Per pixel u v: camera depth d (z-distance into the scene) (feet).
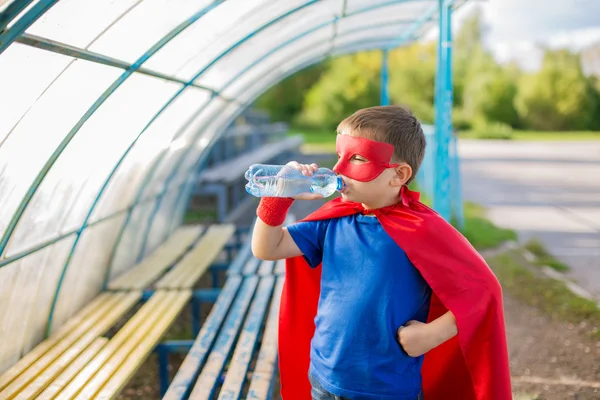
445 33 17.99
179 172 18.30
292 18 13.76
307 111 105.91
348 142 5.72
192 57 11.36
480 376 6.09
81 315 12.20
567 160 55.93
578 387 11.87
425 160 32.42
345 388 5.67
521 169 48.98
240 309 11.92
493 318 5.93
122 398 12.29
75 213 11.12
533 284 18.43
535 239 24.47
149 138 13.30
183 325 16.12
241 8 10.42
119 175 12.69
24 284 9.76
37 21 6.33
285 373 7.23
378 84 105.19
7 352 9.59
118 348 10.38
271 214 5.87
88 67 8.17
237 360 9.43
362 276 5.71
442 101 18.17
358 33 22.52
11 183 8.18
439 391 7.07
